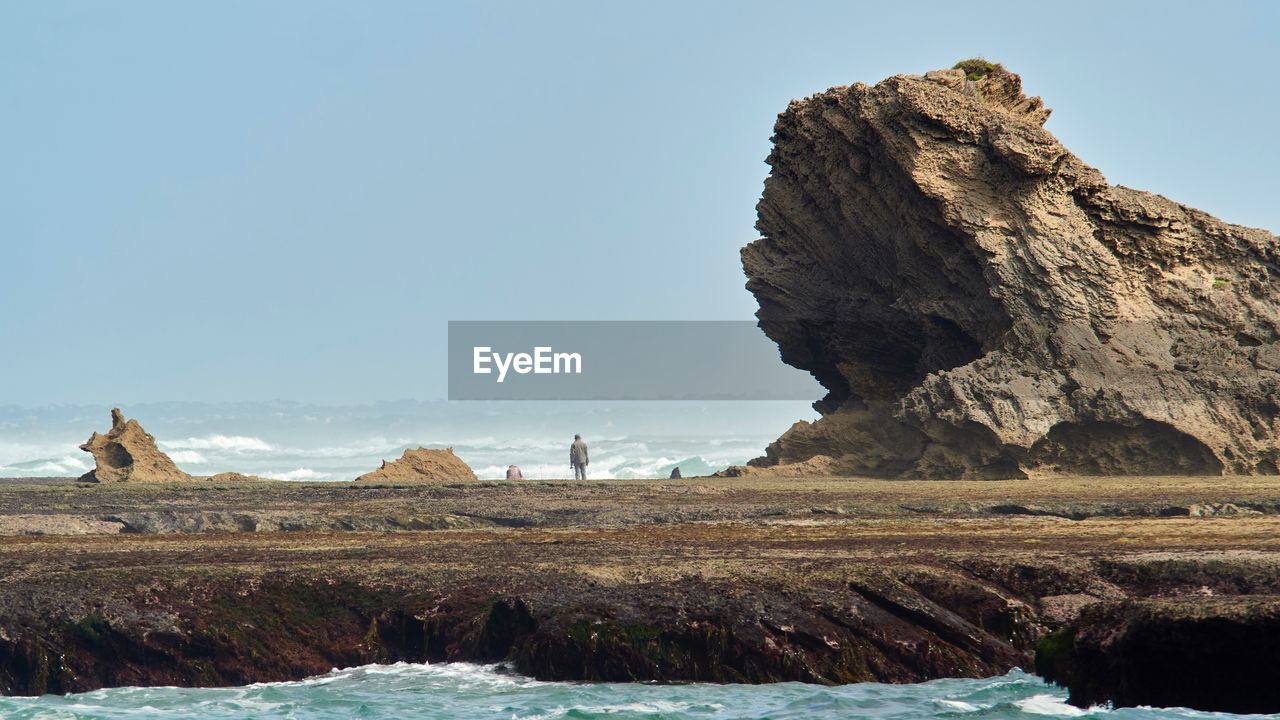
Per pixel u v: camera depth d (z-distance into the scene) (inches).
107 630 797.9
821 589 789.9
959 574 826.2
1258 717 606.5
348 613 835.4
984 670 753.0
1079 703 669.9
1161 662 634.2
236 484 1568.7
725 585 794.8
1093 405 1562.5
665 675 755.4
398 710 714.2
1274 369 1587.1
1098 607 672.4
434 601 829.8
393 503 1339.8
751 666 749.9
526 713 697.0
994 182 1638.8
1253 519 1118.4
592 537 1077.1
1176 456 1562.5
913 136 1633.9
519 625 795.4
